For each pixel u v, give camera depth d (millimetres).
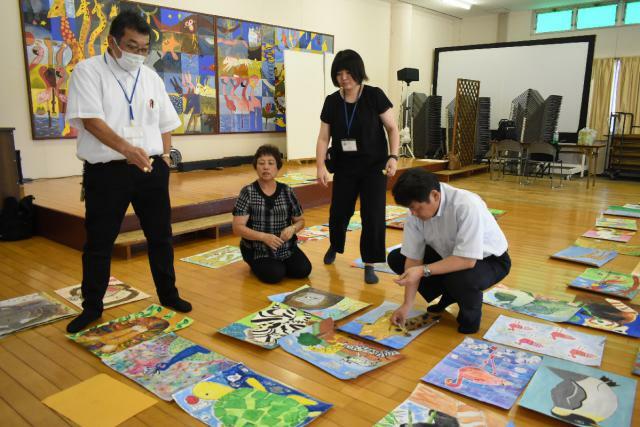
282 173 6184
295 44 7750
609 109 9805
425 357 2025
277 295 2707
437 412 1613
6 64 4848
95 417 1601
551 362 1937
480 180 8172
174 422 1576
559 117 9539
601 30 9953
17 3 4836
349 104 2848
